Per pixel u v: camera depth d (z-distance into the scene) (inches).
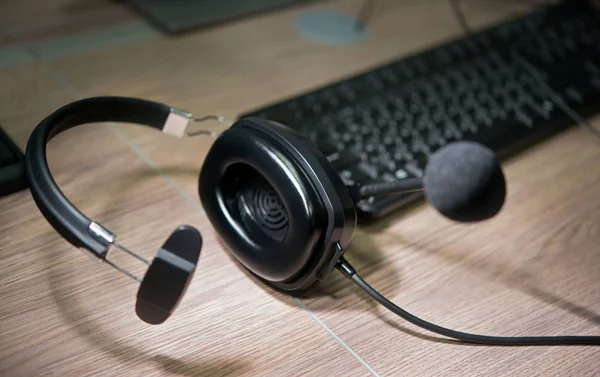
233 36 30.5
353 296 17.8
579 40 31.1
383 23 33.5
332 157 21.2
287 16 32.9
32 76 25.2
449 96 25.6
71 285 16.9
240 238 17.0
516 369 16.1
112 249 18.1
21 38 27.8
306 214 15.4
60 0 31.6
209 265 18.1
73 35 28.7
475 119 24.5
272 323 16.7
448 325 17.2
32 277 16.9
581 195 22.8
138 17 31.1
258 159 16.0
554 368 16.3
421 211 21.3
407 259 19.3
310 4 34.4
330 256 16.2
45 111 23.1
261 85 27.0
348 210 16.0
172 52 28.5
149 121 18.8
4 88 24.1
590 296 18.7
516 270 19.4
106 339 15.6
